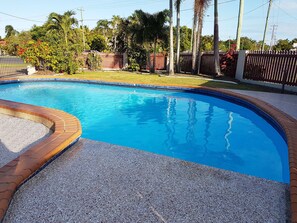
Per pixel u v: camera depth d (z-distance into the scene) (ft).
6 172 9.07
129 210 7.59
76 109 28.55
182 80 44.65
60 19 64.13
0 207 7.13
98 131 21.38
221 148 17.52
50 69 56.75
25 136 15.07
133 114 26.58
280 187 9.12
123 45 83.20
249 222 7.16
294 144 12.69
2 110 20.54
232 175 9.95
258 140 18.97
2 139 14.57
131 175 9.80
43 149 11.15
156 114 26.48
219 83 40.75
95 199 8.13
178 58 61.98
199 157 16.11
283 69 33.96
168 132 20.98
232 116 25.52
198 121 23.93
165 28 60.95
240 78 43.39
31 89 40.81
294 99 26.71
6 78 43.78
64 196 8.26
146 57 73.31
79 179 9.43
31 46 52.70
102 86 43.37
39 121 18.08
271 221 7.22
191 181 9.41
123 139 19.51
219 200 8.20
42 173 9.89
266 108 21.70
